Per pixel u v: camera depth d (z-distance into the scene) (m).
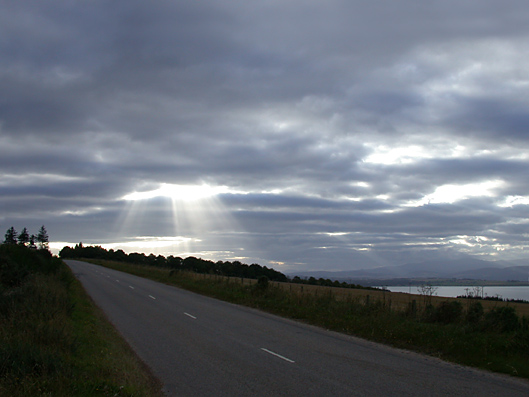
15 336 8.16
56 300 12.98
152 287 32.53
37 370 6.69
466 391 7.64
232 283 31.00
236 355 10.12
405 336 12.65
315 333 13.80
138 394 6.77
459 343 11.31
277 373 8.51
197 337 12.45
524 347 10.55
